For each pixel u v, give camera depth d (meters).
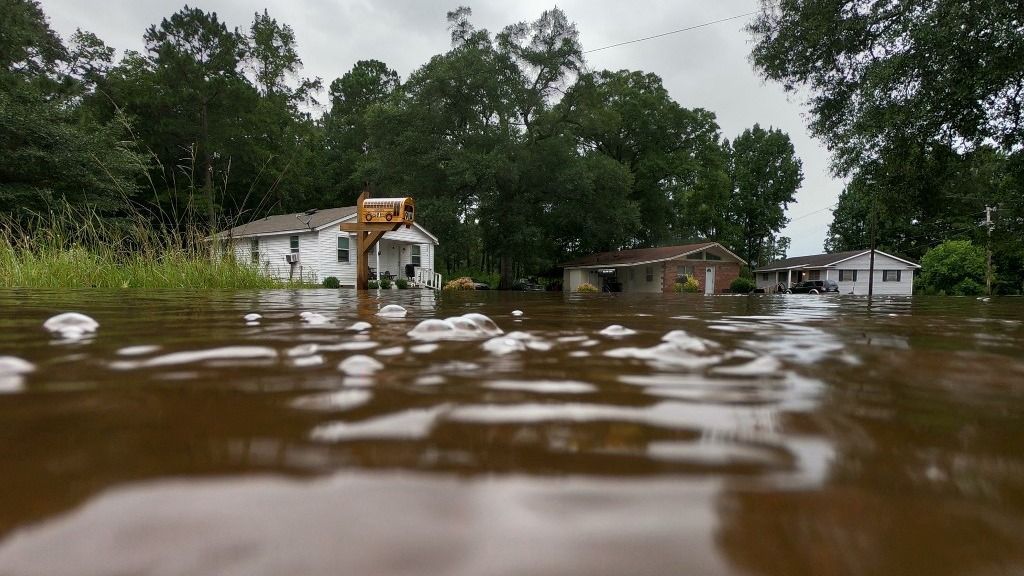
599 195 24.27
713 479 0.33
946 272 28.98
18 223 6.46
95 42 21.77
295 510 0.27
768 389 0.63
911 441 0.43
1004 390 0.65
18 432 0.41
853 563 0.22
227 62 23.20
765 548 0.23
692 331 1.51
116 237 6.58
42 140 14.14
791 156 45.59
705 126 30.42
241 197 25.38
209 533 0.24
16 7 18.28
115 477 0.31
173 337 1.14
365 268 8.97
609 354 0.93
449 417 0.48
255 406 0.51
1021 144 9.41
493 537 0.24
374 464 0.35
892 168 10.15
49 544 0.22
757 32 11.36
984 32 8.16
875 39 9.74
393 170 22.66
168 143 22.41
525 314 2.40
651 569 0.21
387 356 0.89
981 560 0.23
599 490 0.31
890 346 1.15
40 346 0.98
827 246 51.06
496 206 23.64
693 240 38.69
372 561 0.21
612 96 29.08
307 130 28.66
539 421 0.47
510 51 22.98
